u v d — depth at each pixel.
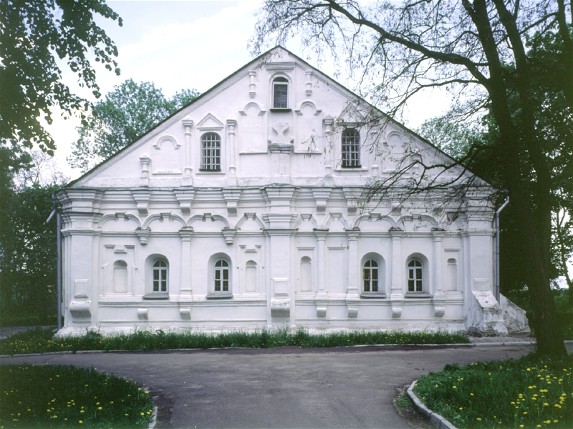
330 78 27.27
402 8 16.08
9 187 38.41
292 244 26.66
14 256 52.16
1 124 16.69
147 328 26.45
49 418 10.66
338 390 14.35
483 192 26.25
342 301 26.59
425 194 26.73
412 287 27.44
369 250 27.03
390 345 24.03
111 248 26.83
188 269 26.62
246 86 27.38
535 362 15.11
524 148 16.97
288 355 21.23
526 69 15.60
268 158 27.03
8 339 27.47
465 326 26.75
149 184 26.94
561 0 15.05
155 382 15.87
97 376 15.08
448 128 17.16
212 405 12.91
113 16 16.84
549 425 9.65
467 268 26.95
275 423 11.23
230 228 26.58
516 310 27.38
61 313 28.09
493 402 11.10
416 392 13.27
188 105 27.33
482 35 15.73
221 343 24.03
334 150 27.00
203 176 27.05
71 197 26.25
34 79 16.61
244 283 26.69
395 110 16.70
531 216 16.23
